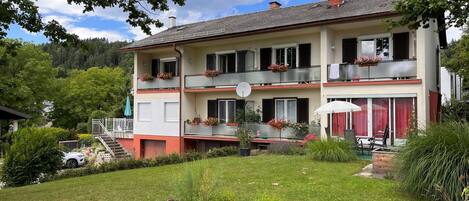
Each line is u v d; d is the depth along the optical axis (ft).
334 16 57.41
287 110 66.85
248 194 24.18
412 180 22.56
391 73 53.26
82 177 38.83
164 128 78.74
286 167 35.50
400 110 52.39
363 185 26.50
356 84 55.36
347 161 38.88
